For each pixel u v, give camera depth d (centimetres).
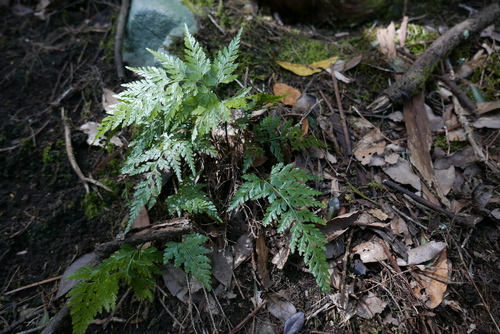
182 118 48
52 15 87
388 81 74
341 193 59
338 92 71
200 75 49
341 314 51
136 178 65
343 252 55
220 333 51
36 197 65
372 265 55
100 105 74
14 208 64
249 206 58
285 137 57
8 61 79
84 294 48
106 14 87
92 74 78
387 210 59
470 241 57
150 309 55
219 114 45
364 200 60
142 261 51
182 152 50
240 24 79
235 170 58
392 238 56
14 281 58
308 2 82
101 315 55
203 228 57
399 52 78
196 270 49
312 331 51
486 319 51
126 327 54
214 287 54
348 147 65
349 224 56
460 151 65
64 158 69
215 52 73
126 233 54
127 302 56
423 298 52
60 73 78
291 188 49
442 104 71
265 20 83
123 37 79
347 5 82
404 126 69
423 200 59
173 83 49
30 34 84
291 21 87
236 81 70
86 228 63
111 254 53
